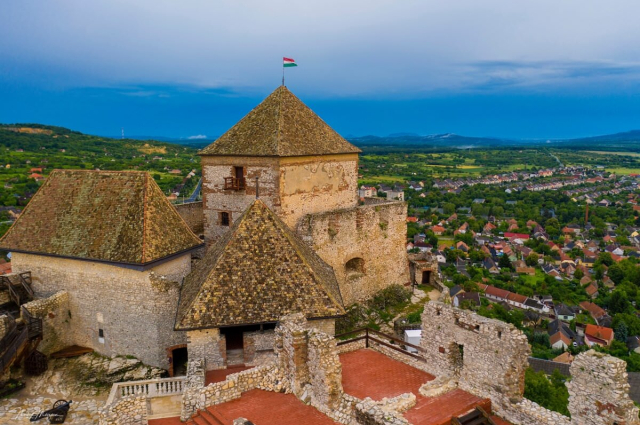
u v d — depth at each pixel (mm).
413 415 15773
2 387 22828
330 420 16156
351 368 20672
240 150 30141
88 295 25062
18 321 24125
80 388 23453
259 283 20750
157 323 23516
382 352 22641
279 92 33094
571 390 14578
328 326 20891
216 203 32062
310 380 17594
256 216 23000
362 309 32031
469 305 91250
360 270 33750
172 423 17156
